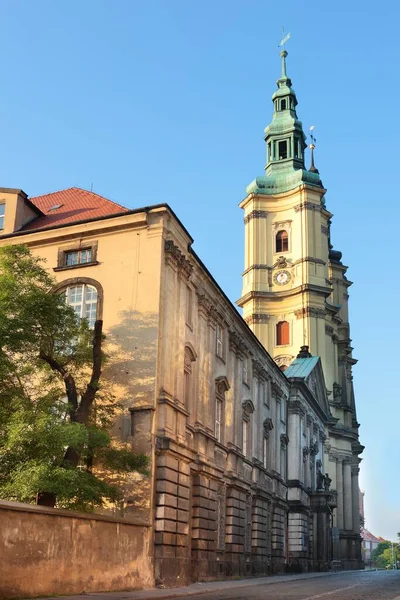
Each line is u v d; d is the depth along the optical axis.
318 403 70.00
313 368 70.06
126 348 31.02
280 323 85.88
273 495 50.88
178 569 29.86
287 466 58.69
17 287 25.67
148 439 29.22
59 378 28.48
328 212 91.69
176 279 33.28
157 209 32.44
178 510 30.59
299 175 89.62
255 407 47.66
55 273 33.78
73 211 37.56
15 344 25.25
